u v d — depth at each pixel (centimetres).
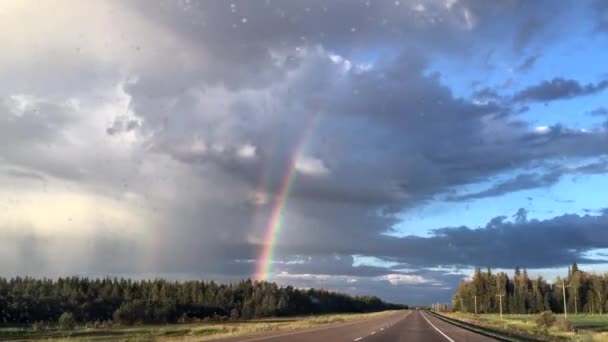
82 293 13675
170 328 8356
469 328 4819
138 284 16950
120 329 8331
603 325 8631
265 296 18338
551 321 6675
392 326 5169
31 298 12138
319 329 4497
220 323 10144
